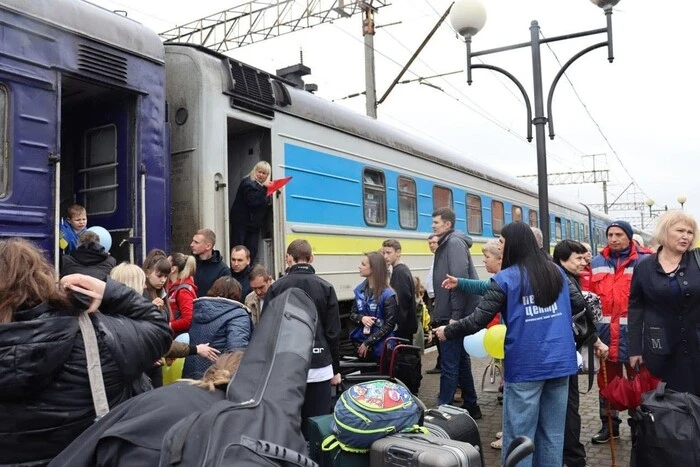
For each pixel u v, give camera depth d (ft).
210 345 12.99
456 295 17.30
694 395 11.13
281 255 21.21
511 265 11.28
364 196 26.96
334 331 13.01
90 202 16.74
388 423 8.39
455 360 17.42
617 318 15.66
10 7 12.81
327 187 24.27
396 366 16.06
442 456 7.57
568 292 11.45
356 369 16.53
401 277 18.17
